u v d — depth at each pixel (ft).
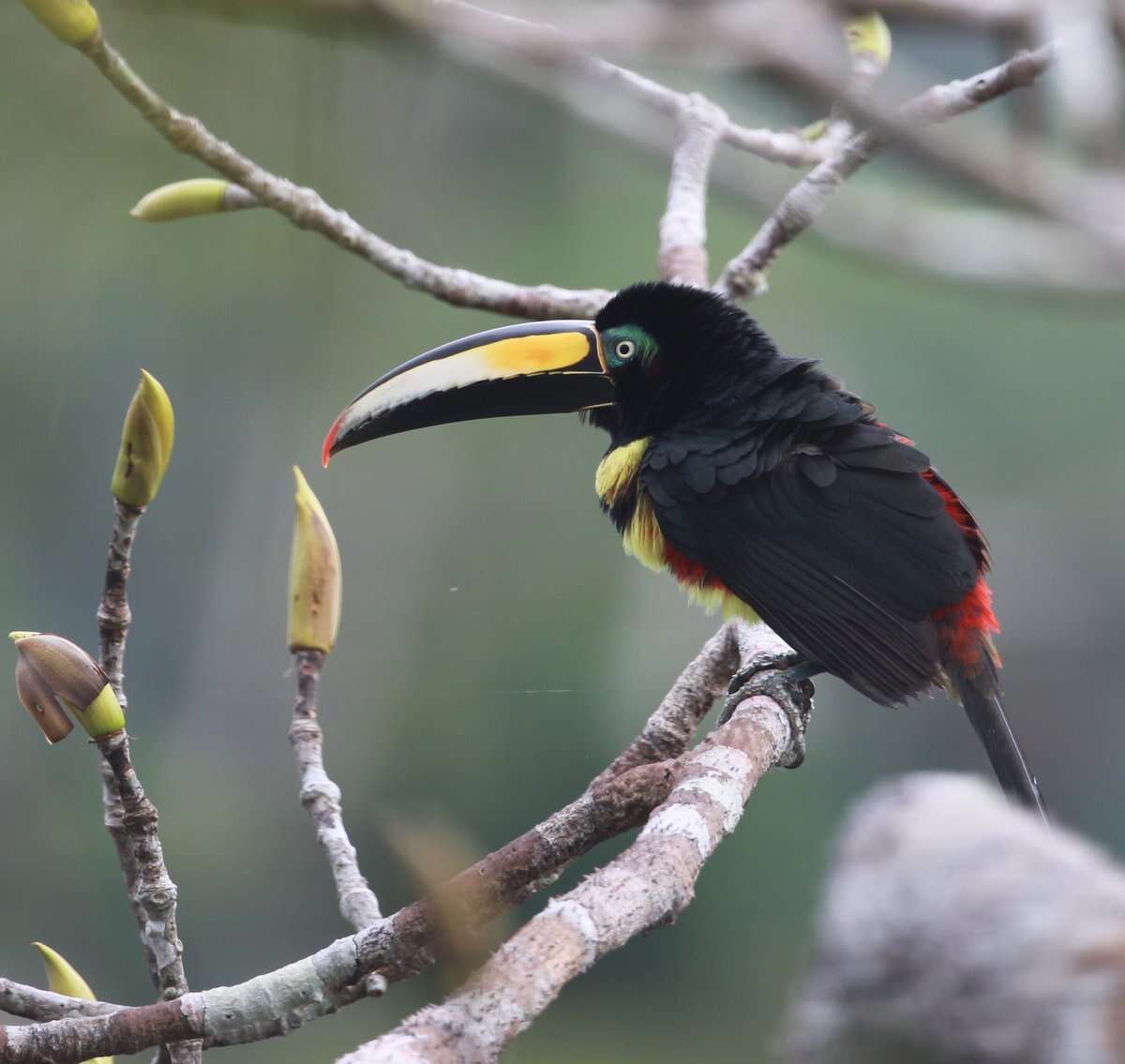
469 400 29.73
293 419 63.82
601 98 33.27
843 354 82.28
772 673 26.03
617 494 30.63
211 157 23.36
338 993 17.01
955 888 12.56
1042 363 85.25
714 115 31.94
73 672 18.04
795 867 80.28
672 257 31.27
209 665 78.33
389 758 77.87
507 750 77.56
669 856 16.87
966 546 28.07
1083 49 31.68
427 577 78.64
